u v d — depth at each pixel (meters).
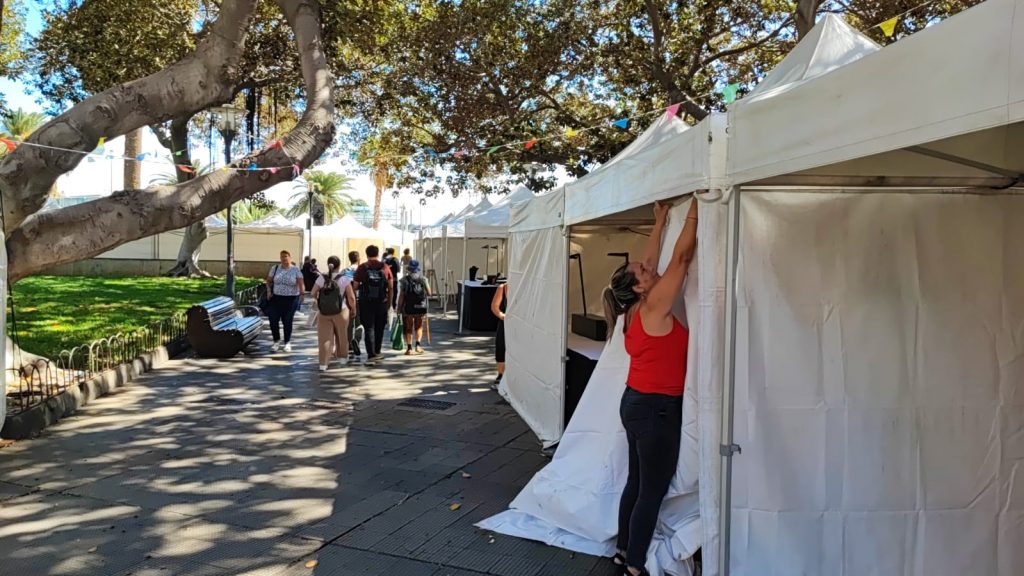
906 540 3.30
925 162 3.04
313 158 8.06
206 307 11.39
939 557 3.32
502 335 9.08
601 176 4.77
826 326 3.23
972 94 1.83
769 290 3.19
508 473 5.47
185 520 4.46
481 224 14.84
